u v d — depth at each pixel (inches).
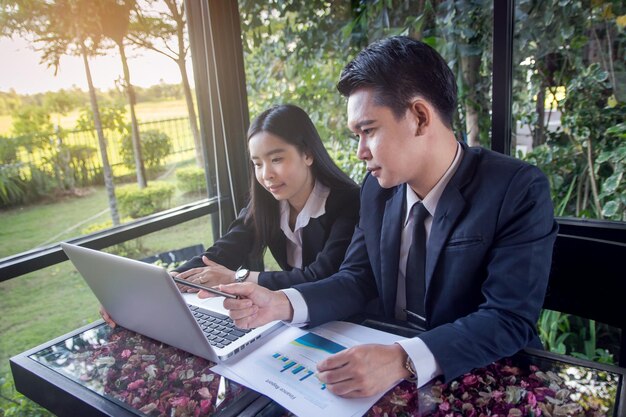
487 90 78.6
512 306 33.4
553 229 36.1
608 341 78.9
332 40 93.0
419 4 81.5
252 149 53.4
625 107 69.6
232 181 83.1
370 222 44.5
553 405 26.4
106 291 37.9
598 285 41.8
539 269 34.5
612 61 68.8
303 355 33.4
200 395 29.5
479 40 76.9
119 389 31.1
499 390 28.1
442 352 29.5
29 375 34.3
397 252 41.9
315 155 54.4
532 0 71.8
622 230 59.5
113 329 40.7
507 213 35.4
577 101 73.0
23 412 72.3
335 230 53.3
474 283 37.5
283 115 52.4
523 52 74.7
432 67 33.7
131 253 90.7
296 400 27.9
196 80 80.5
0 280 54.9
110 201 80.0
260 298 37.1
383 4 84.6
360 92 34.0
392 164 34.7
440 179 38.2
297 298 38.3
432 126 35.1
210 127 82.6
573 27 70.0
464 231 36.9
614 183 72.8
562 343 77.9
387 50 33.6
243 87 82.0
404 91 32.9
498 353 31.0
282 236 59.8
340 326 38.2
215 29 77.1
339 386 28.2
